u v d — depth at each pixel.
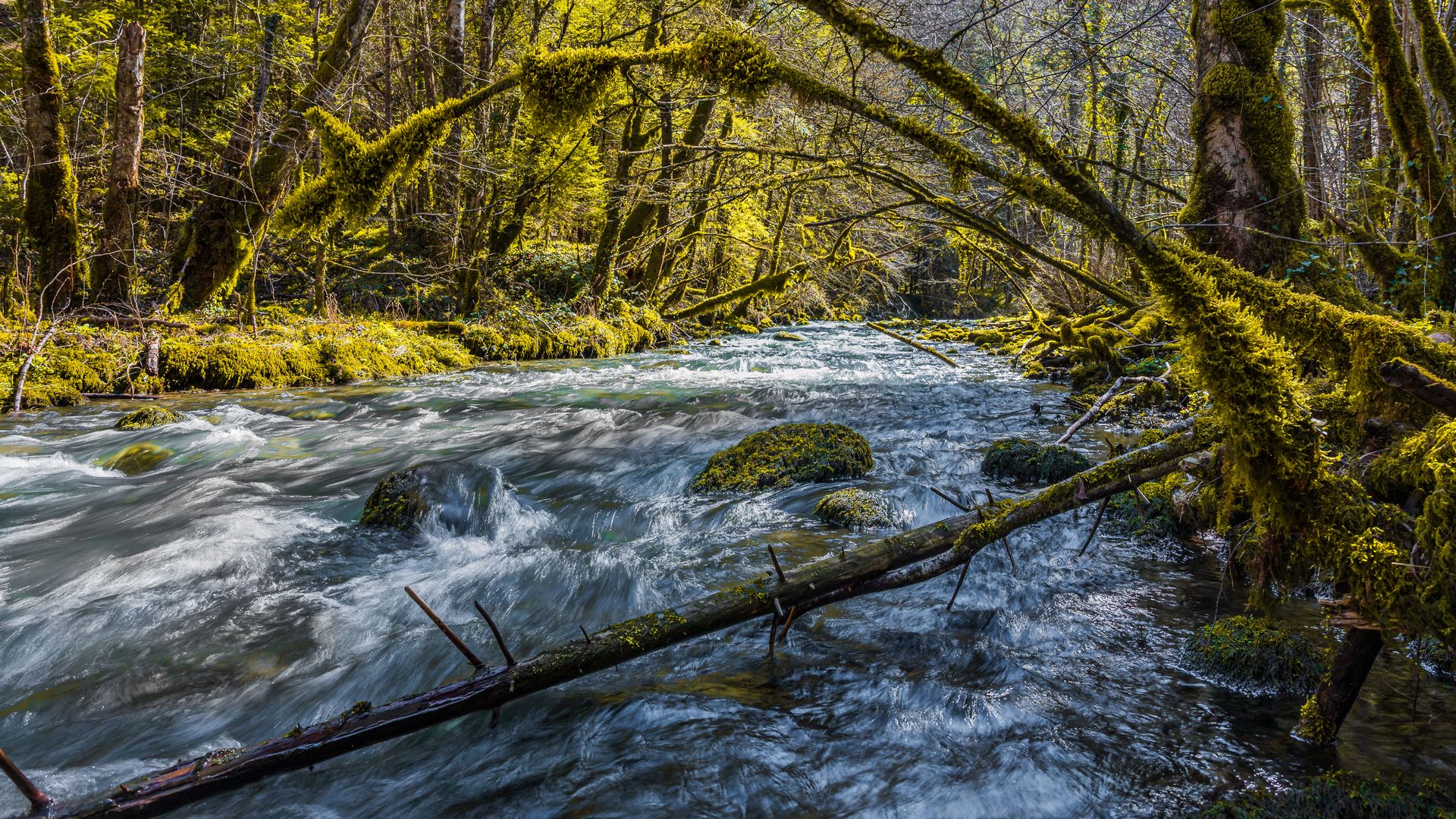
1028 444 6.10
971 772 2.43
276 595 4.04
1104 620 3.43
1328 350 2.33
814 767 2.48
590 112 2.50
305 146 14.26
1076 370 10.76
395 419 9.33
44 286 12.00
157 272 14.16
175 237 16.36
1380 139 9.55
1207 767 2.39
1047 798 2.30
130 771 2.68
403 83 20.59
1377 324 2.24
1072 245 13.24
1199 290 2.03
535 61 2.44
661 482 6.27
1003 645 3.23
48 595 4.07
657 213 18.06
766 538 4.74
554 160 15.64
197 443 7.76
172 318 12.46
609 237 18.33
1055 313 13.87
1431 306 6.50
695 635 2.42
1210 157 7.43
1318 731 2.46
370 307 17.52
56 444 7.72
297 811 2.40
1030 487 5.61
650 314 19.62
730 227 18.44
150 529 5.12
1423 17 6.76
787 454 6.10
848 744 2.60
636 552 4.55
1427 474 2.12
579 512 5.52
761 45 2.26
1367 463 2.54
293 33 17.53
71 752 2.80
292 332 12.98
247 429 8.48
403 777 2.53
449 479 5.23
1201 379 2.11
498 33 21.12
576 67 2.43
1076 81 11.45
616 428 8.62
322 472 6.77
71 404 9.79
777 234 17.42
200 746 2.83
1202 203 7.48
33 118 11.88
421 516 5.00
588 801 2.37
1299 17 10.36
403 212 19.00
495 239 17.64
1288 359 2.02
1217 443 2.61
